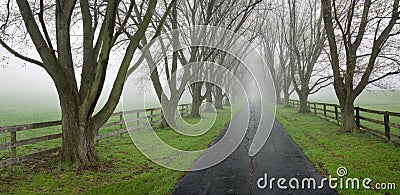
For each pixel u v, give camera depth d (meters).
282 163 7.65
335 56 12.87
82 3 8.06
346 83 12.66
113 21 6.96
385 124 10.20
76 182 6.15
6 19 8.00
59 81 7.36
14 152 6.57
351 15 11.90
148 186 5.81
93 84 7.20
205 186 5.80
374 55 11.78
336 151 8.99
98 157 7.82
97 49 8.27
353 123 12.63
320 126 15.57
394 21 11.17
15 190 5.61
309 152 8.95
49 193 5.50
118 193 5.43
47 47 7.25
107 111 7.92
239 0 18.50
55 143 11.32
